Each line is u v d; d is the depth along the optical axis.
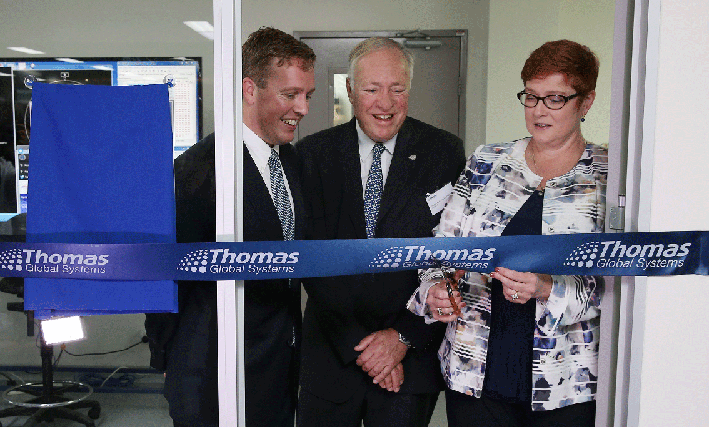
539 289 1.36
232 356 1.40
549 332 1.37
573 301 1.37
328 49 2.49
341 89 2.43
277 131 1.60
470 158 1.53
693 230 1.46
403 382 1.63
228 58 1.34
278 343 1.62
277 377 1.64
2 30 3.16
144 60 3.12
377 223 1.68
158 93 1.33
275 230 1.58
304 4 2.63
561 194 1.42
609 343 1.48
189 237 1.55
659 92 1.45
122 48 3.18
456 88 2.45
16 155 3.01
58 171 1.33
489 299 1.43
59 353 3.15
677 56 1.45
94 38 3.18
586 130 2.79
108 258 1.33
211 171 1.55
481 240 1.37
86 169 1.33
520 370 1.39
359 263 1.37
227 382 1.41
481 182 1.48
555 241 1.38
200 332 1.53
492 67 2.43
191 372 1.54
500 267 1.38
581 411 1.46
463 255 1.38
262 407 1.62
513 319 1.41
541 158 1.46
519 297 1.35
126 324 3.21
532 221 1.42
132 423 2.56
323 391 1.68
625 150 1.49
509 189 1.44
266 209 1.56
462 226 1.48
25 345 3.21
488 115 2.44
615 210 1.45
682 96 1.46
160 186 1.35
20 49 3.17
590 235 1.38
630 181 1.47
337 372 1.67
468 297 1.45
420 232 1.68
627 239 1.39
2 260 1.33
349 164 1.69
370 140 1.69
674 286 1.49
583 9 2.59
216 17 1.33
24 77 3.07
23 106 3.04
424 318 1.60
